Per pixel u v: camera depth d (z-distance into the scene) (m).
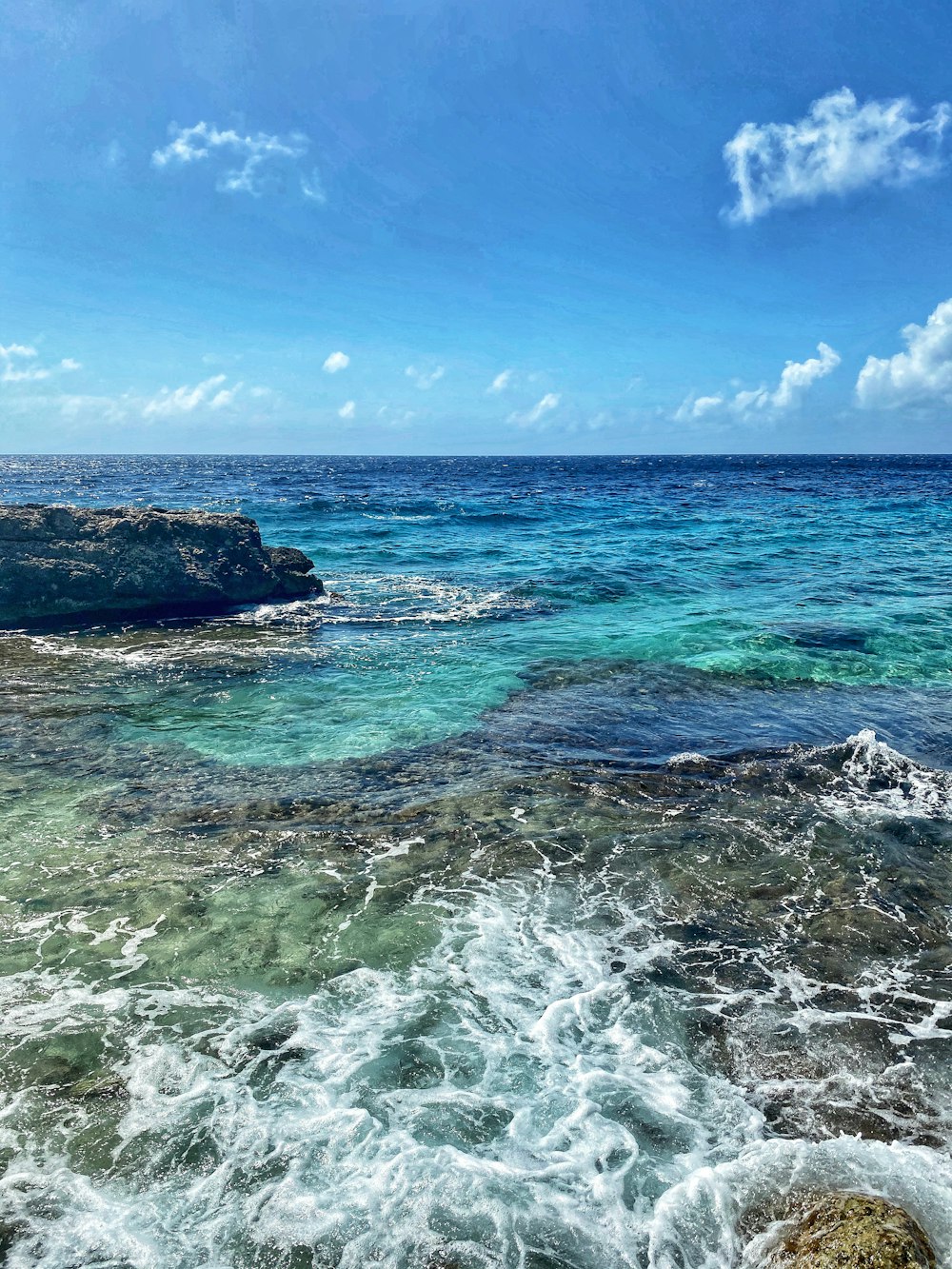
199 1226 3.67
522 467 119.19
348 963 5.49
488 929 5.90
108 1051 4.66
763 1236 3.66
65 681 11.63
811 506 40.59
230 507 37.59
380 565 22.47
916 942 5.84
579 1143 4.14
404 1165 3.99
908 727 10.15
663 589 18.64
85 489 54.56
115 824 7.32
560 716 10.39
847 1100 4.43
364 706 10.66
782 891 6.45
